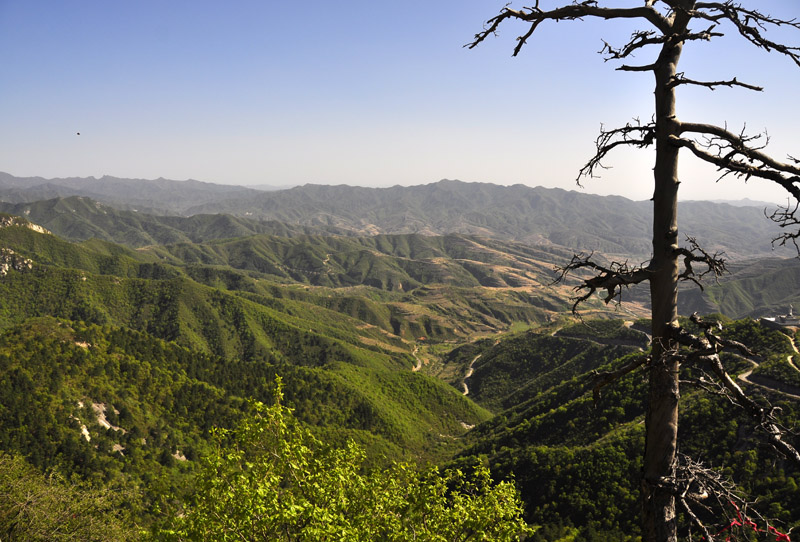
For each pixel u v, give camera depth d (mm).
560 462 83500
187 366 168000
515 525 19812
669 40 6398
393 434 169750
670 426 6125
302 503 15812
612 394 99000
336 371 197750
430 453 157500
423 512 20328
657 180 6547
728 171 6062
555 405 125250
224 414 153125
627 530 65375
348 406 176500
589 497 73562
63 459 107062
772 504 49000
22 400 115500
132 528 33812
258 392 171875
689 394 75125
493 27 7152
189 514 16422
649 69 6695
